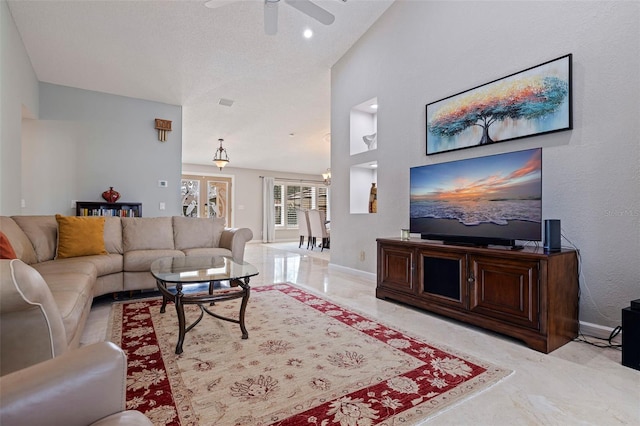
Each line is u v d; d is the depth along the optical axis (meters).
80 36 3.50
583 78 2.32
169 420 1.33
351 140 4.62
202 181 9.02
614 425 1.31
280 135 7.02
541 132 2.52
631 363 1.80
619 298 2.16
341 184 4.79
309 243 8.69
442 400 1.48
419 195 3.12
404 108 3.78
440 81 3.36
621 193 2.16
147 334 2.26
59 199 4.35
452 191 2.82
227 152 7.94
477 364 1.84
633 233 2.11
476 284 2.41
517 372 1.75
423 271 2.83
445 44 3.31
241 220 9.59
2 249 1.90
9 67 2.96
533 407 1.43
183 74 4.41
